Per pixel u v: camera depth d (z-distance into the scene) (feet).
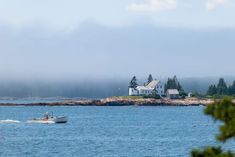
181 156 605.31
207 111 131.13
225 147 641.81
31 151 647.15
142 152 643.45
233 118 126.31
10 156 598.34
